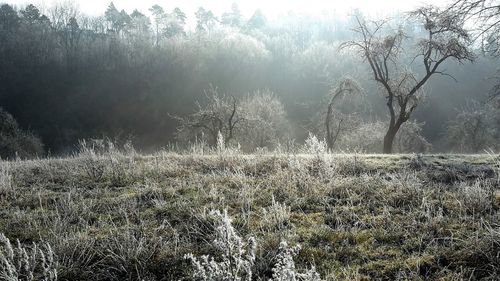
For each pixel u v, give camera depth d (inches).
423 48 859.4
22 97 2903.5
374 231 188.2
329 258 169.6
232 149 362.0
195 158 352.5
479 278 152.6
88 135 2696.9
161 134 2780.5
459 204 213.2
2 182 278.2
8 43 3149.6
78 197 256.1
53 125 2741.1
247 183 267.9
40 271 168.2
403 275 154.3
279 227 190.4
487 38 471.2
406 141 1542.8
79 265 170.6
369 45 909.2
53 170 340.2
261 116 1648.6
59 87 3024.1
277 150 378.6
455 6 463.2
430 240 178.1
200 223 204.2
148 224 207.2
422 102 954.1
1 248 183.8
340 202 227.0
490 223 187.3
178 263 170.7
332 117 1379.2
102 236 194.4
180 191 261.0
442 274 154.5
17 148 1354.6
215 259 171.3
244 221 202.5
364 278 153.6
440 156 367.2
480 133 1707.7
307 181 255.9
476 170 286.7
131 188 277.0
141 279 162.1
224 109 1342.3
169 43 3476.9
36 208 241.1
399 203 223.5
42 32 3383.4
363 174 287.4
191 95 2955.2
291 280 121.5
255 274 158.7
